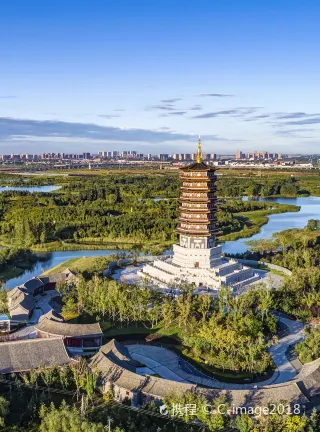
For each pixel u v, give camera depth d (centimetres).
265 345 11756
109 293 13912
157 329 13325
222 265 18000
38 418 9006
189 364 11425
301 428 8250
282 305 14488
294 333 13162
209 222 17612
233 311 13075
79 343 11975
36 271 19900
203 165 17400
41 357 10556
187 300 13475
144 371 10938
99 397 9762
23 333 12900
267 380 10675
